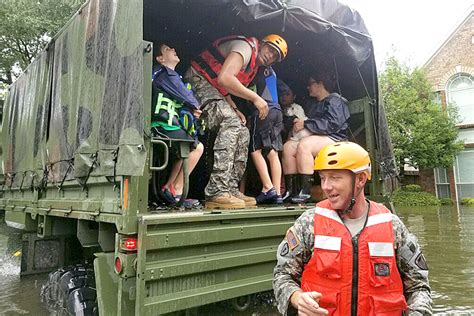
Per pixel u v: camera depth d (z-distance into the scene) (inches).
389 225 59.1
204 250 98.8
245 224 109.1
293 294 59.6
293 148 163.8
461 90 770.8
